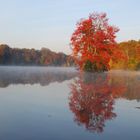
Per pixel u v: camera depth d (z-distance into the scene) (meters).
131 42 69.31
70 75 33.06
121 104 11.47
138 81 23.91
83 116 9.05
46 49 115.19
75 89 16.69
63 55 114.81
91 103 11.57
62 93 14.77
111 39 39.16
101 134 7.12
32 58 112.06
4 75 31.48
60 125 7.86
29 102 11.75
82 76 30.33
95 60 39.09
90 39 38.47
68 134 7.04
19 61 108.31
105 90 16.22
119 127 7.80
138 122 8.39
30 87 18.03
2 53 102.50
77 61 40.38
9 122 8.16
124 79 26.45
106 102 11.91
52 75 33.38
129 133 7.25
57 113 9.45
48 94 14.38
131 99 12.88
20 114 9.26
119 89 16.83
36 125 7.84
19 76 30.02
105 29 39.09
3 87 17.72
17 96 13.59
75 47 39.06
